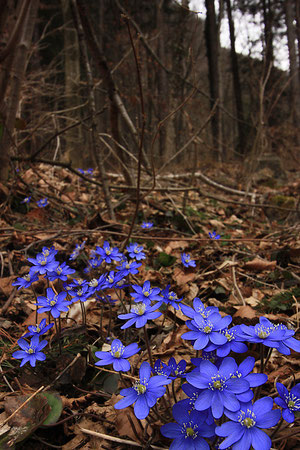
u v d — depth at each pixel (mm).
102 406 1396
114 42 11953
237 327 1101
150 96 8586
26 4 2986
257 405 907
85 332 1741
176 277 2533
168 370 1117
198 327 1101
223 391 926
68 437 1275
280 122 11211
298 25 11766
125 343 1795
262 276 2713
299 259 2906
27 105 6195
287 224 4535
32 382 1497
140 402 961
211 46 12781
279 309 2166
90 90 3480
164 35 12383
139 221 3840
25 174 4195
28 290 2252
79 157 6652
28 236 2930
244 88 19078
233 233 3928
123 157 4164
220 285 2465
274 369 1575
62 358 1564
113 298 2137
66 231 2762
